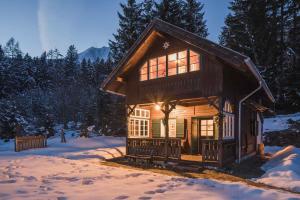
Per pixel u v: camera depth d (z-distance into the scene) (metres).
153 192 6.61
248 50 31.58
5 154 16.55
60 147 21.59
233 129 13.91
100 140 25.94
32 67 74.25
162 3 28.70
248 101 15.46
